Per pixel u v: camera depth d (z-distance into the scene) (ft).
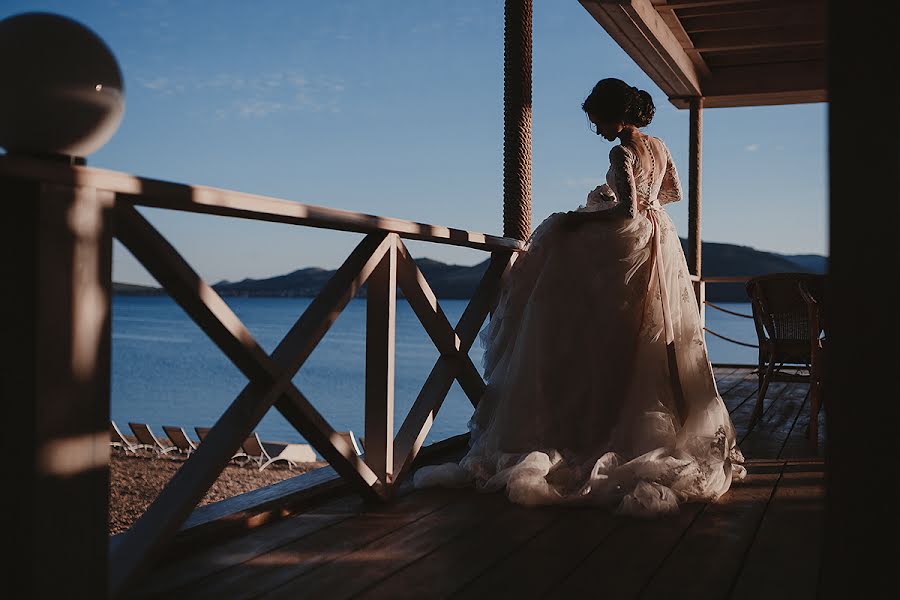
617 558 6.87
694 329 10.01
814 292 13.05
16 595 4.60
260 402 6.55
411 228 8.78
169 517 5.72
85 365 4.79
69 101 4.62
